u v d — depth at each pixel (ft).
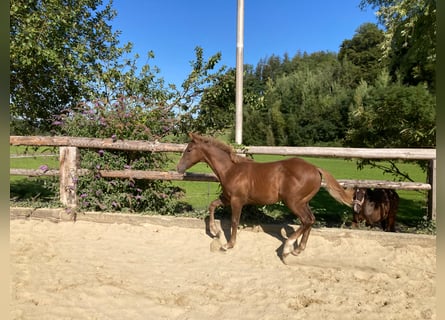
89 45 25.40
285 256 13.53
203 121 22.45
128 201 18.53
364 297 11.01
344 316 9.84
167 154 19.94
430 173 16.15
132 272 12.66
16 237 15.51
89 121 19.10
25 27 19.90
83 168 18.29
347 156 16.19
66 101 25.35
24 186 27.27
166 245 15.44
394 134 21.01
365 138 22.13
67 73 22.93
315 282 12.09
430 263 13.52
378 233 15.11
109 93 22.89
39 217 17.74
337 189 13.38
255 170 13.96
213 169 14.79
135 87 22.12
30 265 12.73
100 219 17.52
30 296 10.36
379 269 13.12
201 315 9.89
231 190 14.20
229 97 22.67
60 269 12.57
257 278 12.38
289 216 19.17
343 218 19.33
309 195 13.41
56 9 21.68
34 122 25.17
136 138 18.90
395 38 19.47
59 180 18.67
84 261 13.48
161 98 22.31
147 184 18.57
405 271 12.94
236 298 10.91
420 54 19.80
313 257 14.14
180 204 21.40
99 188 18.15
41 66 22.89
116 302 10.37
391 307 10.30
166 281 12.02
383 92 21.12
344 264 13.53
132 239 15.99
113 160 18.42
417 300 10.78
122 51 25.71
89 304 10.19
